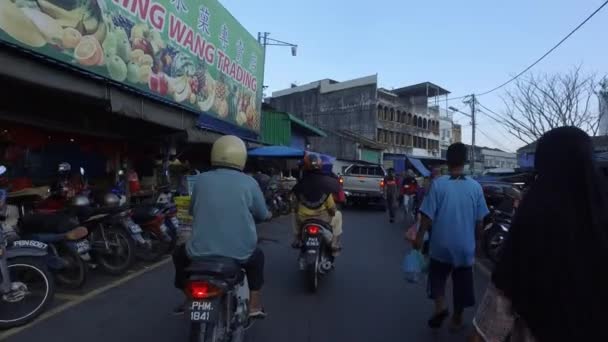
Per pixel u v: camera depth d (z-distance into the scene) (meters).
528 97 41.59
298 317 5.36
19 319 4.95
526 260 1.90
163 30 10.34
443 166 10.31
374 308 5.76
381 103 45.22
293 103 47.66
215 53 13.60
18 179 8.37
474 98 38.75
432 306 5.87
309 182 6.58
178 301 5.88
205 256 3.67
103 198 7.47
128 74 8.86
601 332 1.78
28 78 6.41
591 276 1.82
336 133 40.53
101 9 7.96
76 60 7.27
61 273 6.32
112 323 5.06
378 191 19.62
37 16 6.41
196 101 12.27
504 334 1.97
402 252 9.67
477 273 8.17
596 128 24.45
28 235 6.02
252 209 3.92
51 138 9.44
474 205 4.57
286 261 8.48
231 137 4.01
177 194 11.36
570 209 1.89
